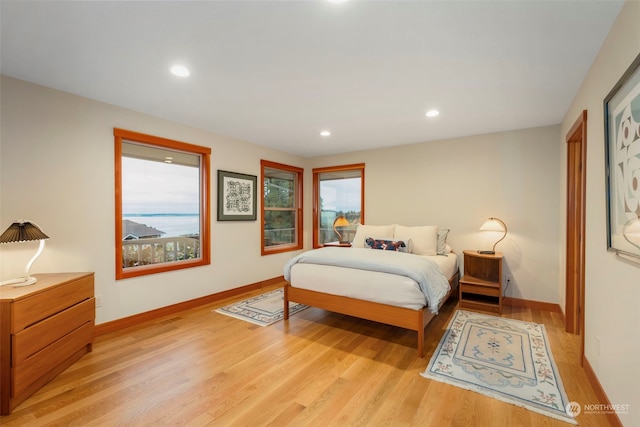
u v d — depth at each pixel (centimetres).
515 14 158
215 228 398
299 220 561
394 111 312
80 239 271
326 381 209
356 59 207
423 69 221
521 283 371
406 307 254
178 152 366
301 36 180
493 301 384
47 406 180
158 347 260
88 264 276
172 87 254
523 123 351
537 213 363
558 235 351
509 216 380
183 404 183
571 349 255
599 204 193
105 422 167
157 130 331
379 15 160
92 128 280
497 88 254
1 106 230
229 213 414
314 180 566
